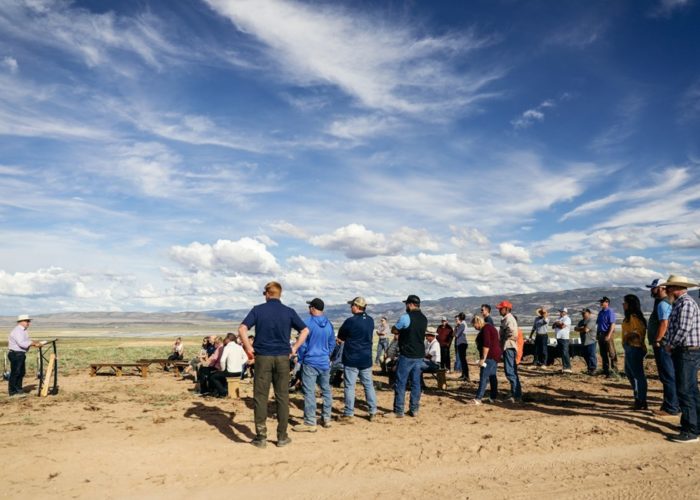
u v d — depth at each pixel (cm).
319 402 1095
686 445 681
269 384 691
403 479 561
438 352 1406
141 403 1095
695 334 691
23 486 534
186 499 502
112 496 510
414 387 927
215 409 1007
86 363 2241
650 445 684
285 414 691
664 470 583
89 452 653
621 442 698
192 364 1609
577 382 1344
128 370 1953
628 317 924
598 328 1473
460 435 745
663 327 812
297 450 668
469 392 1238
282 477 566
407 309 943
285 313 702
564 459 628
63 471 581
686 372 695
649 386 1249
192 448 675
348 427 819
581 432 747
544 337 1792
